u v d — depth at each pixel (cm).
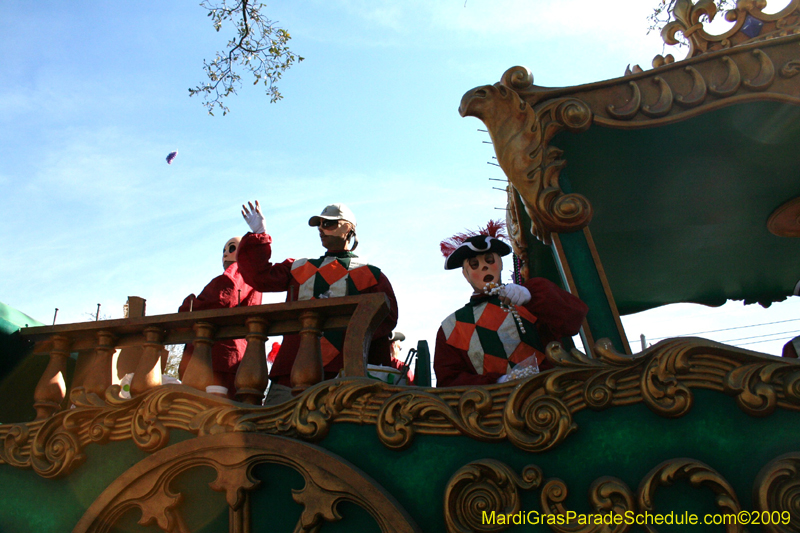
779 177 423
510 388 281
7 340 384
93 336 345
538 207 338
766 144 383
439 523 265
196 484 294
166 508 288
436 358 370
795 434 251
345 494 270
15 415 404
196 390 307
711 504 248
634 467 260
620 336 336
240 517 280
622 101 353
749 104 345
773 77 340
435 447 278
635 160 395
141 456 308
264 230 412
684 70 352
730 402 262
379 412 283
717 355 268
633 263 552
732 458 253
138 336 338
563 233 346
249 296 458
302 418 289
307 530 268
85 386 327
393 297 416
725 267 564
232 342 425
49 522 308
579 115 346
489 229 412
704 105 344
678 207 461
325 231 435
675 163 401
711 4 433
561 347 284
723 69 349
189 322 327
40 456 317
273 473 286
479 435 274
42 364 418
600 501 252
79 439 318
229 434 291
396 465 278
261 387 312
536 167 340
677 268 562
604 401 269
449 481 266
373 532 267
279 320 323
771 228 488
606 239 509
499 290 350
